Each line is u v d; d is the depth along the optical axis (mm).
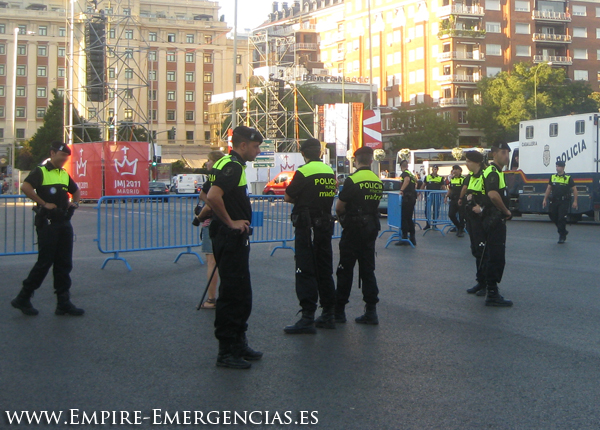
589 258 12117
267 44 59438
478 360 5434
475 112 68875
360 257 6754
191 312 7324
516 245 14547
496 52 75688
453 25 73688
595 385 4801
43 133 63750
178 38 82625
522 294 8453
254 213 12070
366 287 6746
